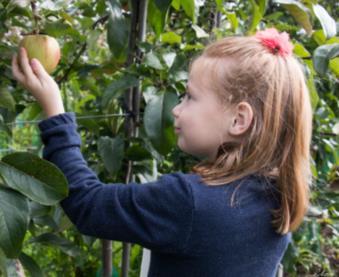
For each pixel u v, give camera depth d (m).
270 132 0.98
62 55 1.49
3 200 0.86
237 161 0.97
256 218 0.94
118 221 0.91
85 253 1.85
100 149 1.35
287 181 1.00
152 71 1.37
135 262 2.25
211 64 1.00
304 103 1.02
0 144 2.13
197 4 1.51
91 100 2.04
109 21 1.28
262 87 0.98
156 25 1.39
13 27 1.25
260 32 1.06
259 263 0.96
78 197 0.93
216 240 0.91
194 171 1.00
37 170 0.87
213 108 0.99
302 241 2.29
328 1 2.57
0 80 1.21
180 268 0.93
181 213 0.91
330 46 1.22
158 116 1.26
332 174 1.91
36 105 1.47
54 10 1.20
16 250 0.85
